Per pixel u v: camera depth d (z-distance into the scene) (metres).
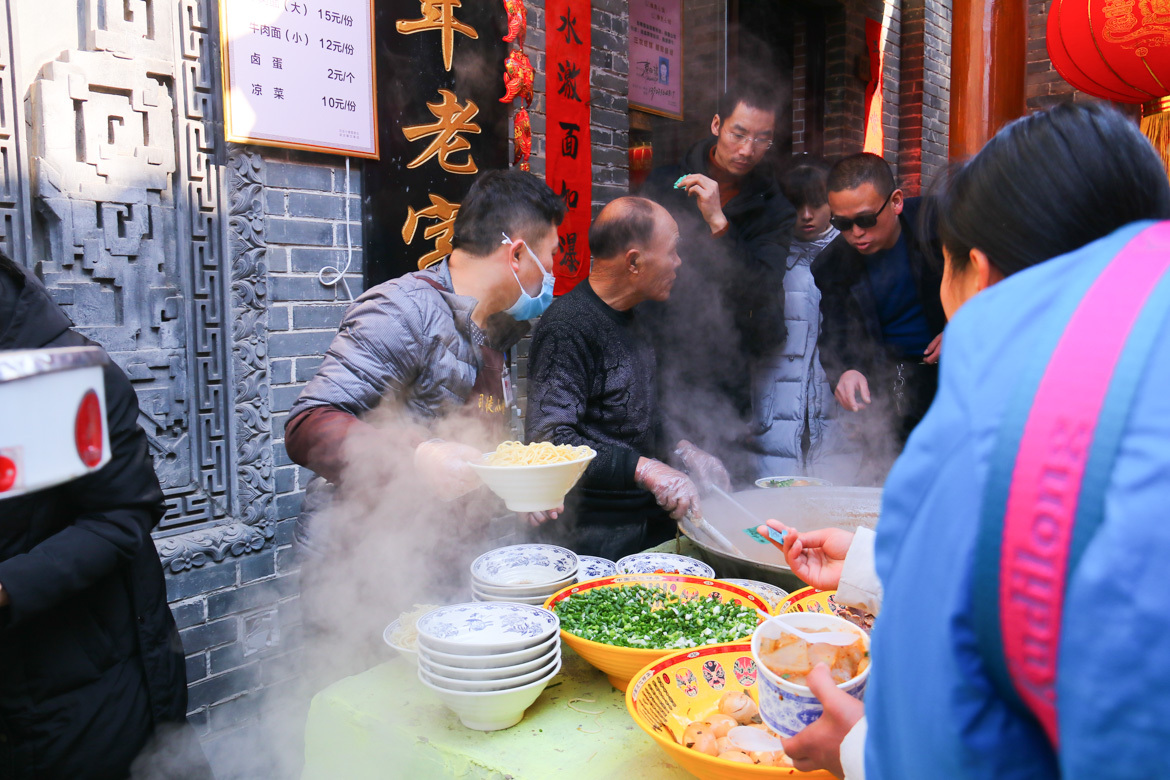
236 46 2.18
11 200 1.85
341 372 1.59
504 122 2.99
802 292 3.13
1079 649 0.36
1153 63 2.74
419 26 2.64
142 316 2.06
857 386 2.79
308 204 2.40
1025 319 0.44
